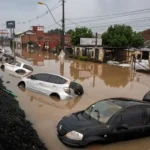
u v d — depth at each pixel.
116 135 7.62
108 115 7.91
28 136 7.54
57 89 14.13
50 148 7.45
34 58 45.28
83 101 14.15
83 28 56.62
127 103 8.43
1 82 16.95
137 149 7.73
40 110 11.67
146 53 41.84
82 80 22.28
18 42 95.12
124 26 50.84
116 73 28.03
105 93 16.97
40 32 80.94
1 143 6.32
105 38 49.19
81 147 7.41
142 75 27.27
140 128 8.07
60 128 7.96
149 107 8.46
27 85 15.69
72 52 56.91
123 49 43.81
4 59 33.84
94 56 42.47
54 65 34.12
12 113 9.38
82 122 7.79
